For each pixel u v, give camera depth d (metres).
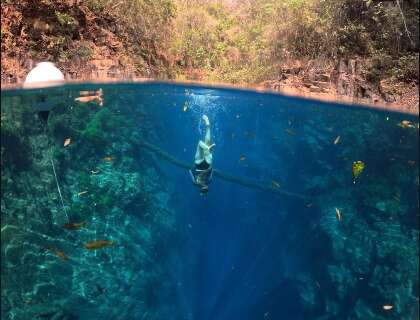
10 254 9.10
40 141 10.88
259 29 17.98
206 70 17.12
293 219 13.68
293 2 16.73
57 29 14.52
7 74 13.14
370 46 15.07
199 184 9.33
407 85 14.34
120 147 13.38
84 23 15.20
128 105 13.70
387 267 11.73
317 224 13.05
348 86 15.03
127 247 10.51
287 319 10.20
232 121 15.61
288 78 16.16
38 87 9.95
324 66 15.75
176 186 13.50
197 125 15.34
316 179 15.48
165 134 15.58
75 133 12.03
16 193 10.07
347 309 10.69
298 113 14.52
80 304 8.95
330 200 14.18
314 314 10.41
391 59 14.70
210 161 9.17
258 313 10.20
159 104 14.62
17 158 10.27
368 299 10.92
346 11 15.59
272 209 14.21
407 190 14.75
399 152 14.42
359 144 14.98
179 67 17.17
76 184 11.14
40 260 9.27
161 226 11.79
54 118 11.20
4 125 9.98
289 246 12.68
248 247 12.79
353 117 13.65
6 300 8.53
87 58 14.98
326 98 12.72
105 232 10.55
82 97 11.61
